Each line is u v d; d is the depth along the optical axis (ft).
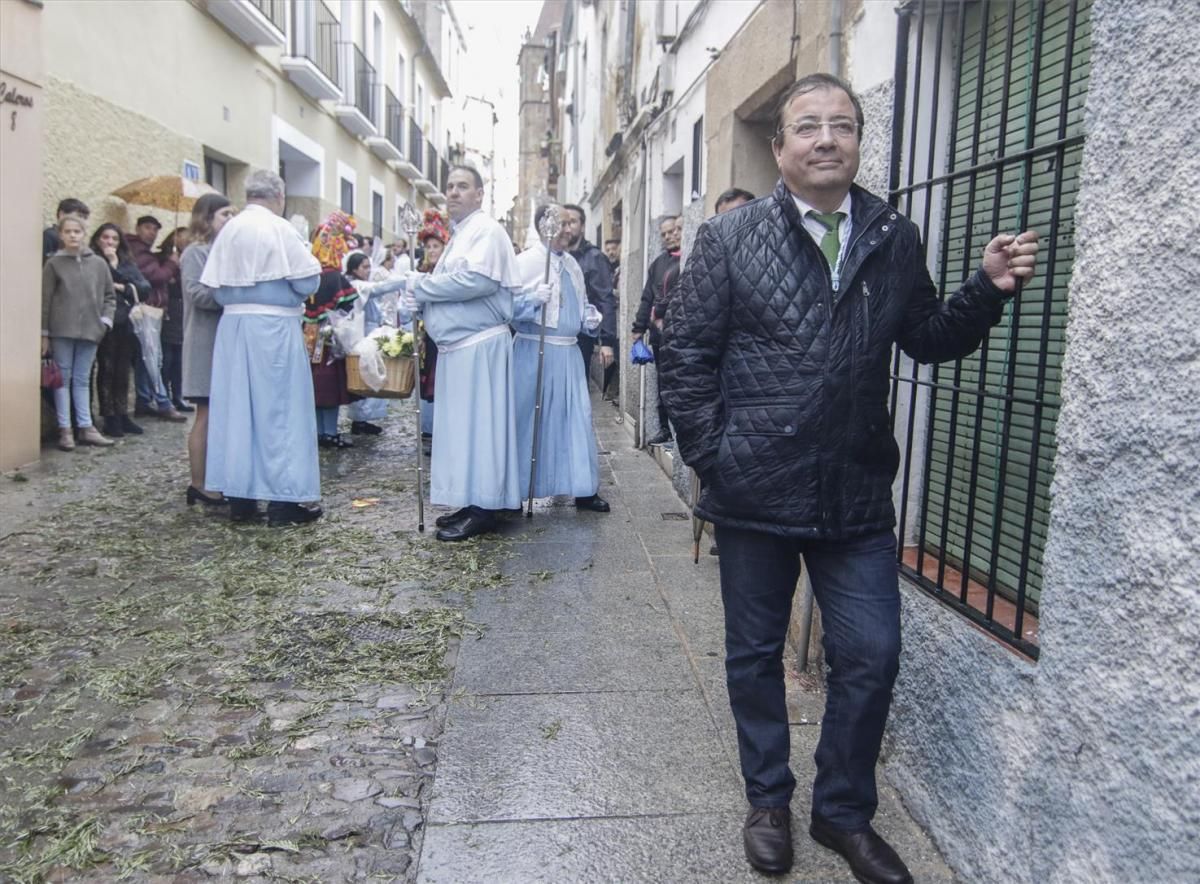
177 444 27.30
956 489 10.11
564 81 79.36
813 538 7.79
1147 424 5.91
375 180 76.23
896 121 10.21
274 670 12.04
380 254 40.88
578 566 16.42
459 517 18.31
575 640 13.19
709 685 11.86
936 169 10.37
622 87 37.45
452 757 10.09
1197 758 5.49
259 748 10.12
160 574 15.56
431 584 15.34
